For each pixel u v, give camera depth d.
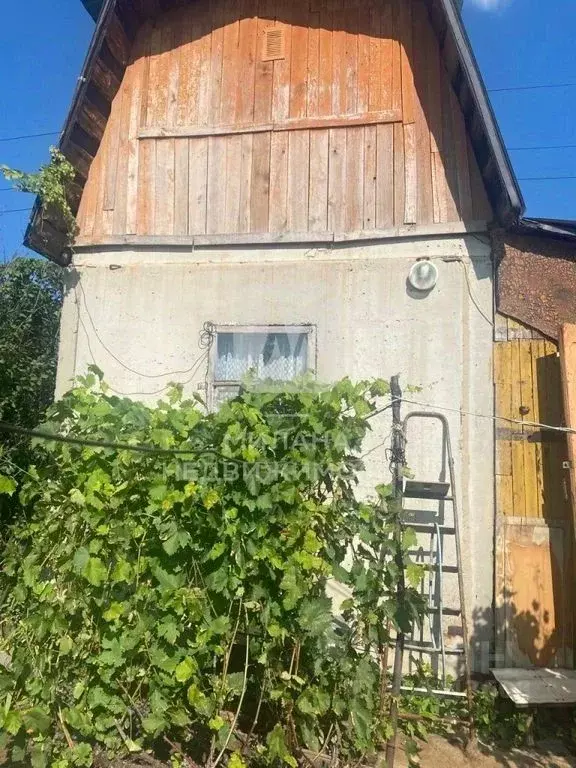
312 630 3.39
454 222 5.76
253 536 3.51
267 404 3.68
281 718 3.58
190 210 6.30
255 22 6.49
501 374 5.58
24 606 3.80
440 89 5.98
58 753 3.52
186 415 3.65
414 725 4.58
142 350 6.16
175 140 6.45
